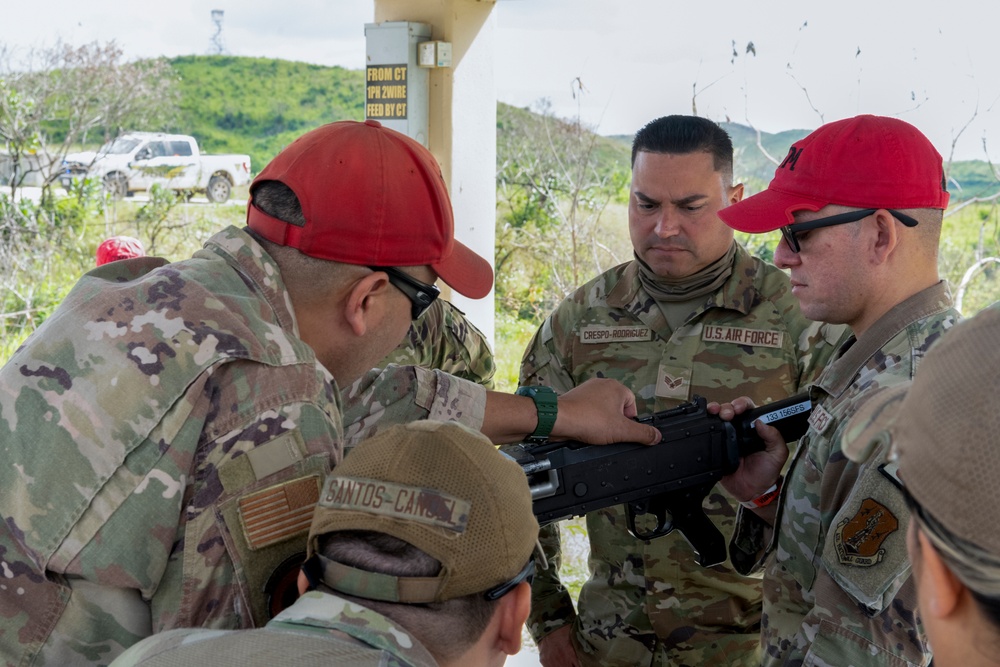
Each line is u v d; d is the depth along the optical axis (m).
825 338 2.27
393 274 1.51
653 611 2.34
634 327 2.43
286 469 1.35
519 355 7.59
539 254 9.26
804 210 1.69
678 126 2.24
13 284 9.73
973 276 7.41
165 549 1.32
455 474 1.08
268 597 1.36
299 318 1.50
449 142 4.37
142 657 1.07
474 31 4.38
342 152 1.46
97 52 13.15
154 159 13.11
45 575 1.30
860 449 0.79
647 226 2.29
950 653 0.75
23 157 11.17
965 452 0.67
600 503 1.91
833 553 1.51
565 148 9.85
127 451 1.30
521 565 1.11
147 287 1.38
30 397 1.33
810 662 1.53
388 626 1.04
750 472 2.04
